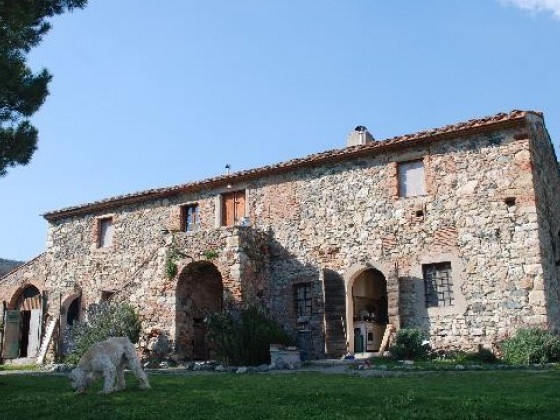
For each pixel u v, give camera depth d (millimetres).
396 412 6852
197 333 19391
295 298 19297
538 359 14141
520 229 15914
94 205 24172
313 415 6836
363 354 17219
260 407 7484
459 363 14633
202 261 18906
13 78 11367
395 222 17812
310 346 18531
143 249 22703
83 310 23734
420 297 16953
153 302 19359
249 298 18344
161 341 18688
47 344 23266
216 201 21359
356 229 18469
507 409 6891
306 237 19328
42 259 25812
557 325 15898
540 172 17016
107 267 23547
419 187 17828
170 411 7355
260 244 19406
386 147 18172
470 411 6785
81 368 9406
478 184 16719
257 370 14664
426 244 17188
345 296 18172
